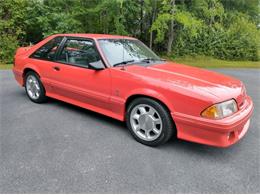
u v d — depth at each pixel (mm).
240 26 18094
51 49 4738
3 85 6609
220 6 15875
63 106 4988
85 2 13586
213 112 2994
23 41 13148
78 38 4332
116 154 3250
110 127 4078
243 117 3238
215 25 17656
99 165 2982
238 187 2668
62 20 12867
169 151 3383
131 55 4262
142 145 3531
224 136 3012
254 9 22781
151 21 15766
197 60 16047
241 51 17516
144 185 2648
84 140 3609
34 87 5098
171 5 13859
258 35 18234
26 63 5117
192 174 2873
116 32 13922
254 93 6988
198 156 3279
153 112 3426
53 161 3037
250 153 3408
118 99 3729
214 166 3057
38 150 3287
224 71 11352
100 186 2611
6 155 3139
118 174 2818
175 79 3430
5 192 2482
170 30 15859
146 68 3848
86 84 4102
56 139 3613
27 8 12477
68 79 4363
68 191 2525
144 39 16531
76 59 4297
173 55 16547
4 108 4801
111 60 3932
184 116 3143
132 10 14812
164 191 2568
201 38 17391
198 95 3057
